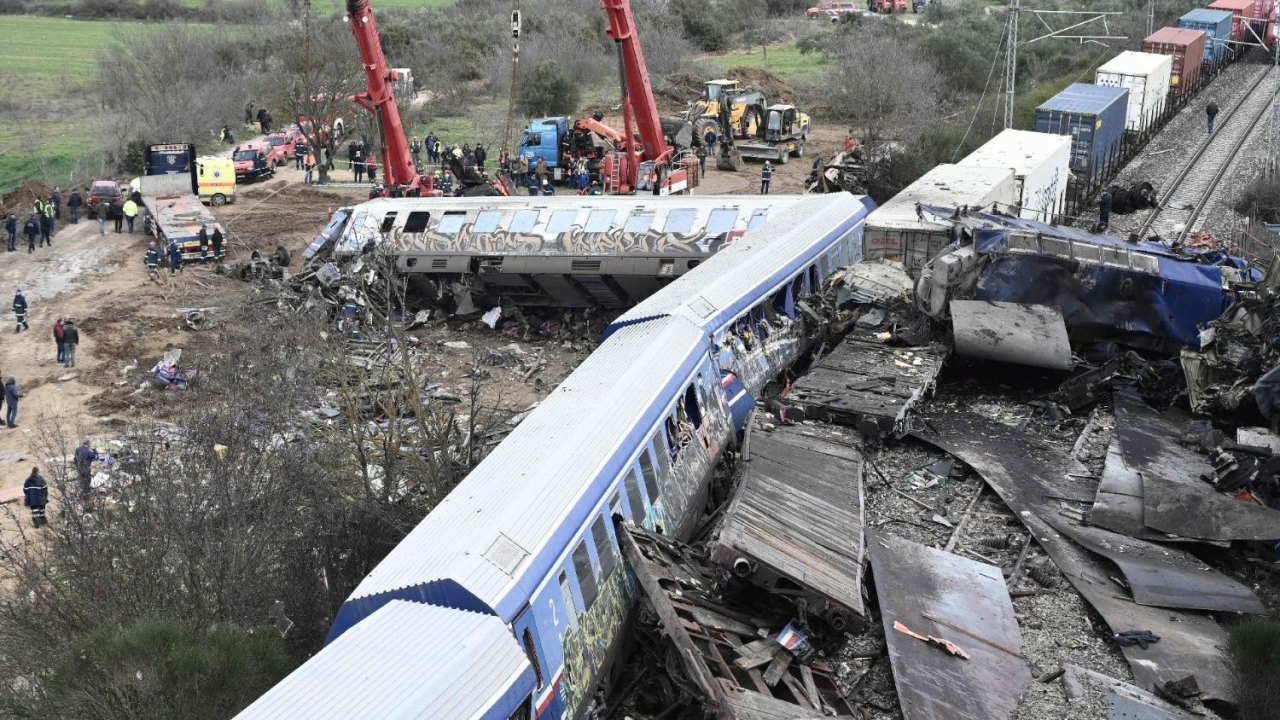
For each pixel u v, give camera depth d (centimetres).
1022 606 1906
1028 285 2755
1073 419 2616
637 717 1700
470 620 1407
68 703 1666
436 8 12469
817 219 3328
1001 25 9262
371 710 1241
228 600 1952
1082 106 4831
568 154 5688
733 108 6425
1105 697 1627
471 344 3641
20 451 2909
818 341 2961
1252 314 2650
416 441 2592
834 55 8612
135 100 7538
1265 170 4962
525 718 1405
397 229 3822
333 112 6178
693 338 2322
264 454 2311
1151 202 4809
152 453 2191
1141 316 2733
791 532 1830
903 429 2477
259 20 10850
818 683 1666
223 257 4525
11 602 1938
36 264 4656
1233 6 7738
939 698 1597
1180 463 2302
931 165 5403
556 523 1612
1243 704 1623
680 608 1678
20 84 9269
